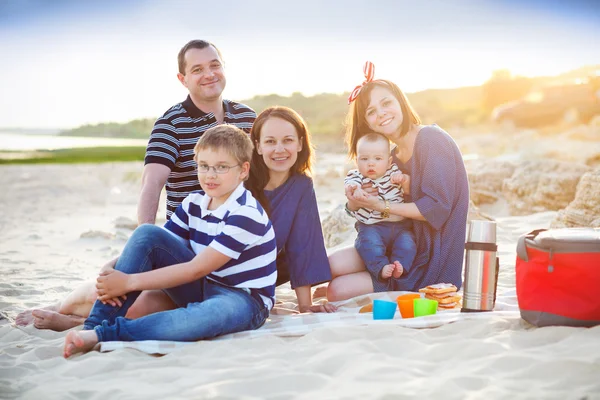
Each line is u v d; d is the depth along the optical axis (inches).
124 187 777.6
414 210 177.9
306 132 176.4
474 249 155.3
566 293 134.9
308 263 176.2
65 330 163.5
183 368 125.6
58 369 130.3
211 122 200.8
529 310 138.6
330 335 139.6
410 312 157.8
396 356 127.3
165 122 198.2
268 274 156.9
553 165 368.8
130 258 150.2
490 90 1563.7
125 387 116.9
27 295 217.3
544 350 121.6
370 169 184.2
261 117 174.4
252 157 175.2
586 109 1027.3
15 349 146.9
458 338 135.1
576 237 135.0
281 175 177.5
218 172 152.2
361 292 182.4
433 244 181.6
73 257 319.3
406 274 181.2
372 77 186.7
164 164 194.7
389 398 105.7
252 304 151.4
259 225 153.5
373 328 141.4
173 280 146.6
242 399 109.5
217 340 143.9
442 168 178.5
